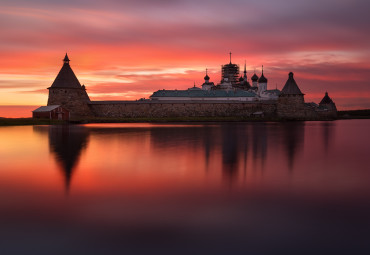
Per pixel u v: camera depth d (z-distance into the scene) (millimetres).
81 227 6746
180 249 5809
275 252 5719
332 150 21297
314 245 5977
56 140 28359
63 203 8406
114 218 7305
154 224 6961
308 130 46250
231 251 5750
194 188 10172
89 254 5637
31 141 27234
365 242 6082
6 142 26328
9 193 9406
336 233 6508
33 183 10820
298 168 14023
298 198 9039
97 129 47438
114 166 14406
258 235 6402
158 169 13656
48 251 5727
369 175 12414
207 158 17141
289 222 7090
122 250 5766
